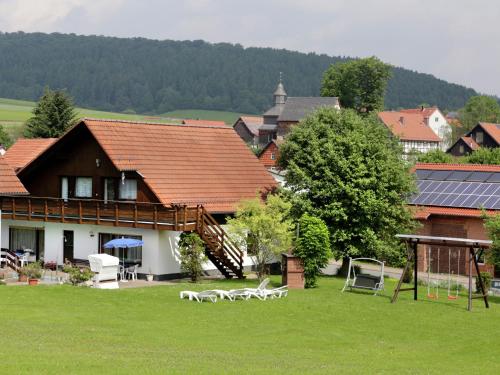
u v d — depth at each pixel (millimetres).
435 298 34625
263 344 23688
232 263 40938
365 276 35250
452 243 32594
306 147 44062
